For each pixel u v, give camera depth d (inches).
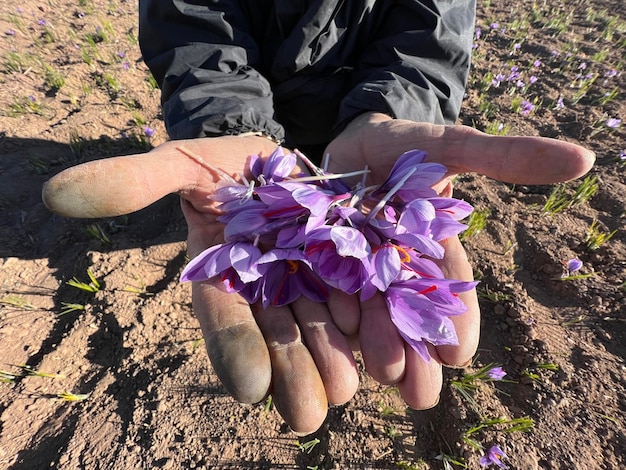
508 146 7.6
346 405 10.7
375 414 10.6
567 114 20.6
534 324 11.9
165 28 12.0
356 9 12.1
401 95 11.4
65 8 28.2
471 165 8.3
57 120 19.4
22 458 9.9
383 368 7.6
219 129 11.1
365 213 9.1
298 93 13.5
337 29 12.3
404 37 12.1
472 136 8.2
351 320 7.9
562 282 12.9
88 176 7.1
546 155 7.3
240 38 12.3
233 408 10.5
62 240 14.7
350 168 10.6
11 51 23.2
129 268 13.5
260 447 10.1
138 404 10.6
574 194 15.4
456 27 12.1
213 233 9.3
